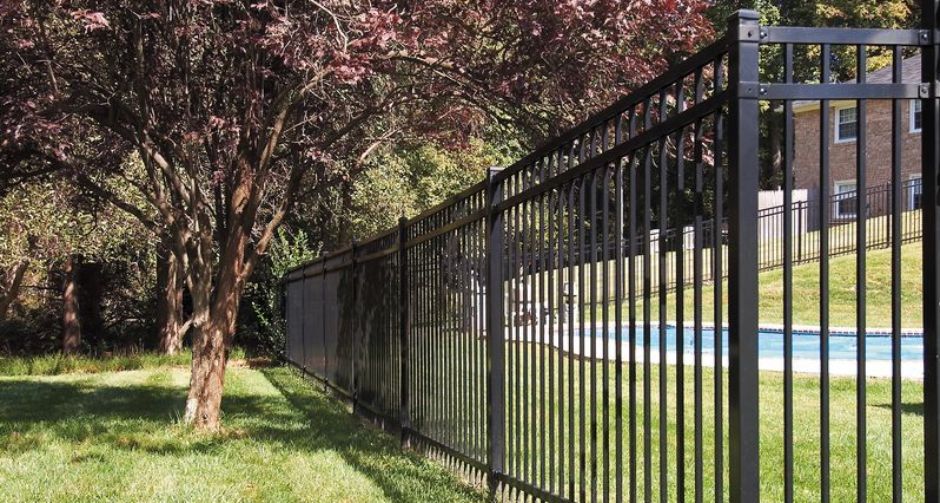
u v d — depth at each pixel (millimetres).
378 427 8117
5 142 7152
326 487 5375
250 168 8117
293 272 15688
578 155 3750
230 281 8227
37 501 5102
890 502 4715
